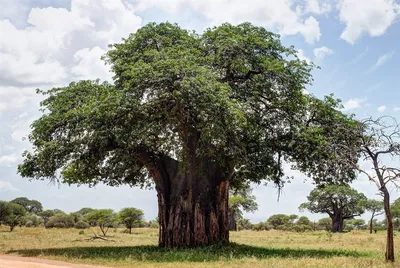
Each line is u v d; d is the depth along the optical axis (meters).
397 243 31.31
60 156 21.33
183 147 22.31
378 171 17.45
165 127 22.00
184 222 23.36
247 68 23.23
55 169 22.16
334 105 24.25
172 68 19.72
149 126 20.14
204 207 23.70
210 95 19.09
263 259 17.86
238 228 90.69
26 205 112.06
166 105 20.78
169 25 24.31
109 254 20.17
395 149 17.31
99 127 20.28
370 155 17.78
